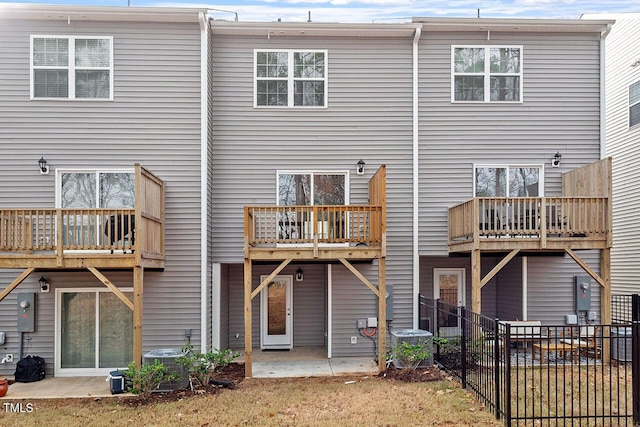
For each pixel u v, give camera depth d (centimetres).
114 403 789
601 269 981
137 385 812
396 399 766
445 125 1112
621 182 1451
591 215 959
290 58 1102
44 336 1005
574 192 1062
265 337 1210
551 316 1119
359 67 1107
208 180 1052
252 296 938
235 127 1091
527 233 962
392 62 1109
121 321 1019
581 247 960
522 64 1117
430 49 1113
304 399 780
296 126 1098
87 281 1016
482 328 766
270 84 1100
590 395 763
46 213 859
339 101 1104
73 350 1010
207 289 1038
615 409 698
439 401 749
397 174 1104
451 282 1212
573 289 1122
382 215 949
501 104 1113
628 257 1413
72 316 1014
